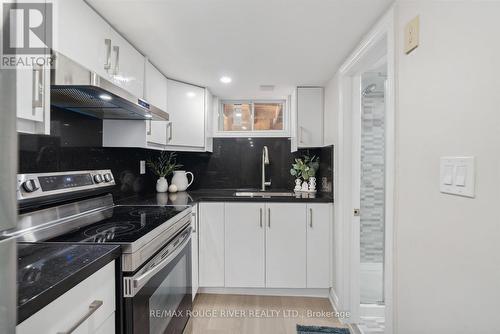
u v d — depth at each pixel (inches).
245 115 118.7
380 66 76.2
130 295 37.4
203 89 99.0
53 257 32.7
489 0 26.6
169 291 53.9
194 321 74.8
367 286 93.8
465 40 29.7
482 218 27.3
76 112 59.7
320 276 86.6
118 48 57.0
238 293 90.4
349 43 63.7
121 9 49.9
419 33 38.3
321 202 86.4
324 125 95.9
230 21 54.1
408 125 41.0
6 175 17.3
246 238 87.7
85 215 57.4
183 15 52.0
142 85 70.3
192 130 96.0
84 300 30.0
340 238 77.6
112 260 35.8
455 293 31.1
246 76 87.1
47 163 51.0
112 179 68.7
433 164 35.0
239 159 116.3
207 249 87.9
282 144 115.5
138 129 70.4
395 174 44.3
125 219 54.1
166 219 54.0
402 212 42.5
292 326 73.0
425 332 36.8
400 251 43.0
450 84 31.9
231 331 70.5
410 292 40.3
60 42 41.0
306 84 95.0
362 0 46.6
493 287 26.2
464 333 29.8
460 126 30.3
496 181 25.8
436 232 34.4
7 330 17.2
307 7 49.1
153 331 45.0
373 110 100.0
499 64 25.5
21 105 32.8
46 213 48.0
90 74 40.9
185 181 107.6
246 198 87.6
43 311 24.2
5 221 17.2
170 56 71.6
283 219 87.1
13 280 17.5
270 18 52.9
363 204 102.9
